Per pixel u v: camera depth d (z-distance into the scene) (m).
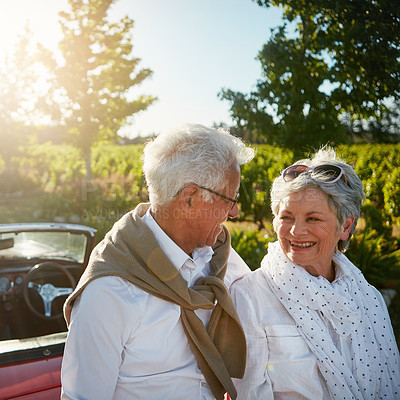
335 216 1.44
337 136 5.68
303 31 5.62
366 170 7.05
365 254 5.29
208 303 1.37
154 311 1.29
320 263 1.52
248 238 5.60
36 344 2.09
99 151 27.94
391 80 5.11
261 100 5.89
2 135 18.36
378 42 5.01
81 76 12.90
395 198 6.67
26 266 3.21
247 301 1.51
